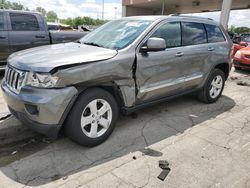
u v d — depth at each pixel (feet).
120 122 13.28
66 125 9.91
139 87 11.72
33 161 9.61
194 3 86.07
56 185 8.32
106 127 10.99
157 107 15.74
